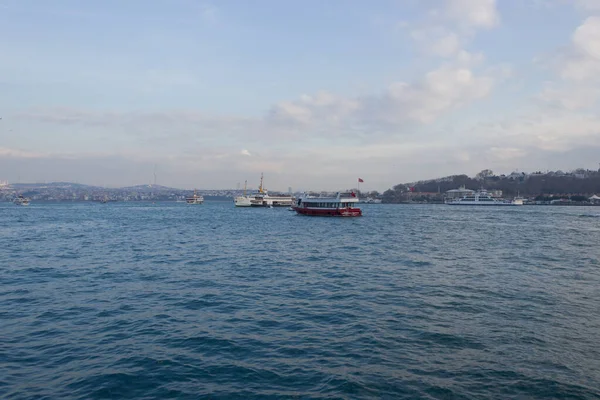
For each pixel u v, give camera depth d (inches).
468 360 716.0
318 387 622.5
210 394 603.2
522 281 1350.9
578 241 2635.3
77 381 638.5
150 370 677.3
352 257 1898.4
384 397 594.9
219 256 1919.3
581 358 725.3
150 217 5620.1
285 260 1803.6
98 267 1609.3
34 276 1429.6
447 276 1437.0
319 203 5748.0
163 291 1210.6
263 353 748.0
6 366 689.0
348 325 901.8
